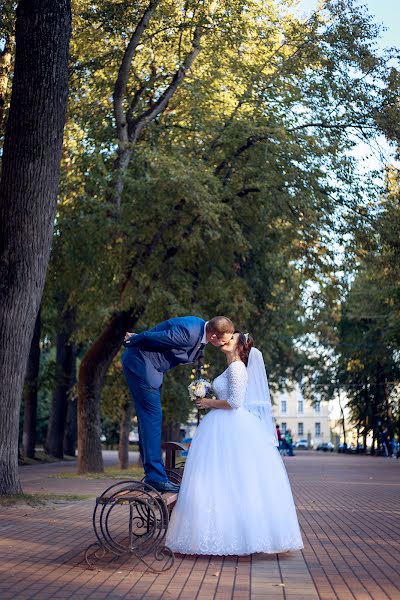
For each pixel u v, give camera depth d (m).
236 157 23.31
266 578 7.05
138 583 6.80
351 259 24.92
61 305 34.31
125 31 20.59
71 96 22.25
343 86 23.11
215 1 20.66
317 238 23.48
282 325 31.30
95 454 23.77
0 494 13.57
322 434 132.25
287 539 8.01
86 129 22.77
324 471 30.05
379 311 47.25
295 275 29.03
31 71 13.58
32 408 37.34
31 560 7.82
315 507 14.18
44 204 13.77
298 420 133.25
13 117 13.70
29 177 13.62
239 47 22.14
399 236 24.23
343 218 24.08
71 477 22.39
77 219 20.88
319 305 27.95
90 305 23.94
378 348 51.03
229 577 7.08
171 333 8.45
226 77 23.30
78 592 6.40
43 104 13.59
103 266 22.25
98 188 21.34
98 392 24.02
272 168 22.73
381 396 55.72
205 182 21.47
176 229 21.83
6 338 13.64
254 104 23.47
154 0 19.38
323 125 23.72
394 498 16.45
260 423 8.38
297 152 22.42
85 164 21.19
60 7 13.64
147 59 23.08
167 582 6.85
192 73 23.44
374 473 28.33
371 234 23.92
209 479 7.95
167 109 24.20
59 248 22.36
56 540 9.19
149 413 8.52
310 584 6.78
